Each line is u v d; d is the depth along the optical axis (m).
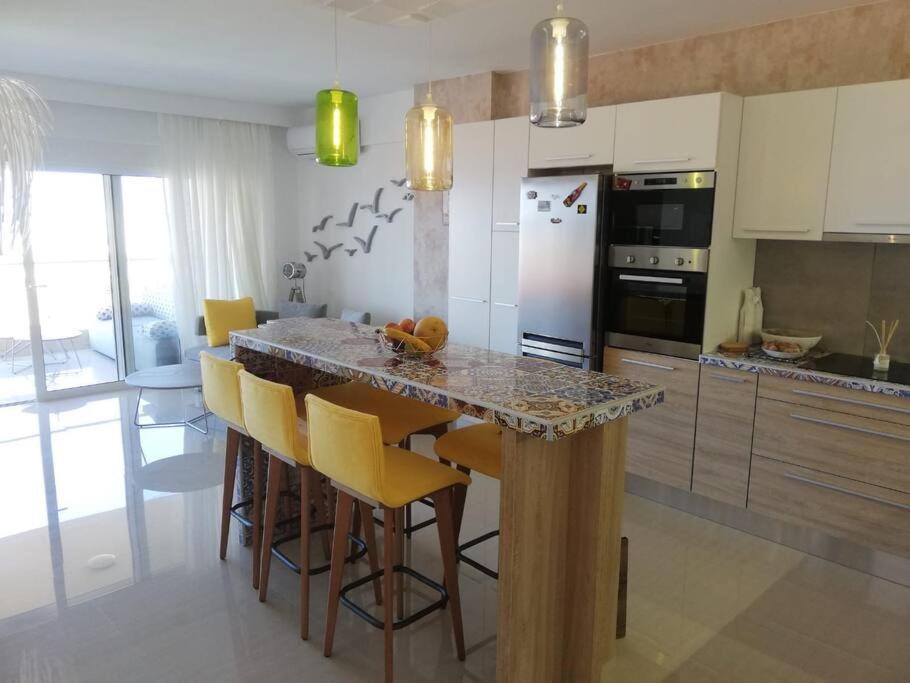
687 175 3.69
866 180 3.28
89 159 6.07
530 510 2.14
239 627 2.81
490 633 2.79
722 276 3.78
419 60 4.83
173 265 6.61
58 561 3.34
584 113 2.21
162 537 3.60
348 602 2.58
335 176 7.08
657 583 3.21
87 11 3.75
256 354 3.31
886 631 2.84
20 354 6.21
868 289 3.65
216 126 6.75
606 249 4.12
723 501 3.75
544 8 3.58
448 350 2.93
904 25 3.35
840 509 3.29
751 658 2.66
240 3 3.58
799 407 3.37
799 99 3.46
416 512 3.91
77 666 2.56
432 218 5.91
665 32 4.03
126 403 6.13
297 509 3.55
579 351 4.23
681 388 3.84
